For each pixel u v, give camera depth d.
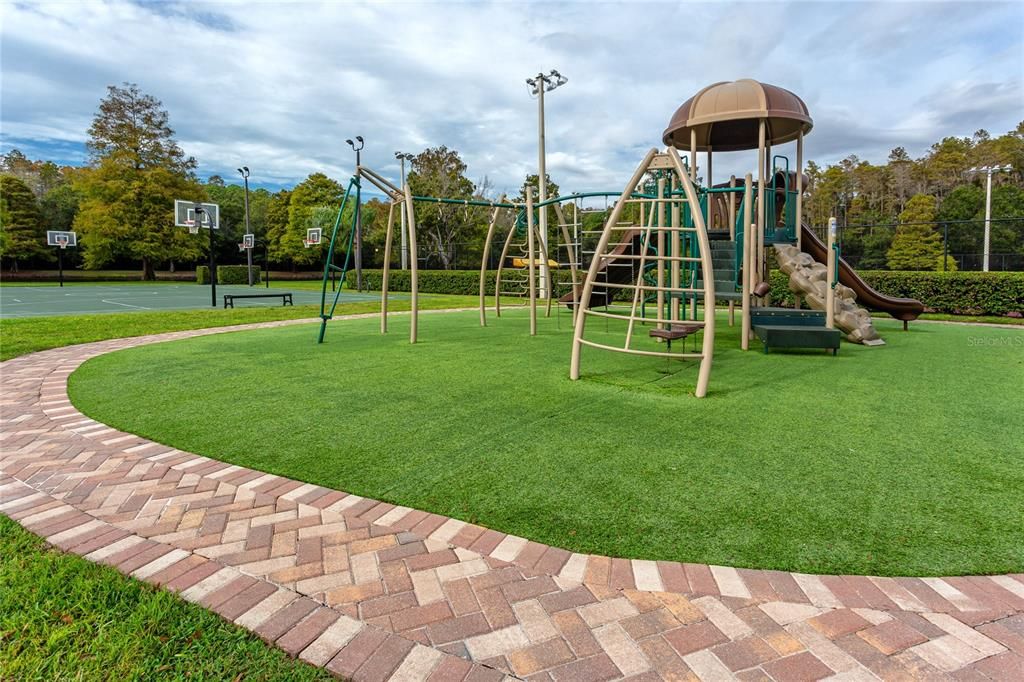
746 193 7.13
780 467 2.92
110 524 2.39
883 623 1.67
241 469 3.01
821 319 7.40
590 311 5.13
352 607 1.78
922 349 7.18
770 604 1.77
